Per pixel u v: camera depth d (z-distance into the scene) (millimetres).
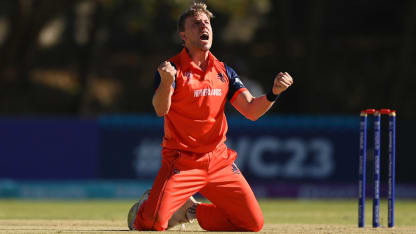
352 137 59469
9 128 58750
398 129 59562
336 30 109875
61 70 107000
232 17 103562
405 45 91625
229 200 20812
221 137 20734
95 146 59281
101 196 59156
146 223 20250
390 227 22531
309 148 59469
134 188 59312
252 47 106125
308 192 59281
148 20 88250
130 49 110875
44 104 98188
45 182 59000
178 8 80562
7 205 50906
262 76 100000
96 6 91688
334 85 97312
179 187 20172
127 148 59344
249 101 20766
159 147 59344
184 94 20172
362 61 103062
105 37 106875
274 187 59188
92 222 28391
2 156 58719
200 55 20609
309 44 90625
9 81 95188
